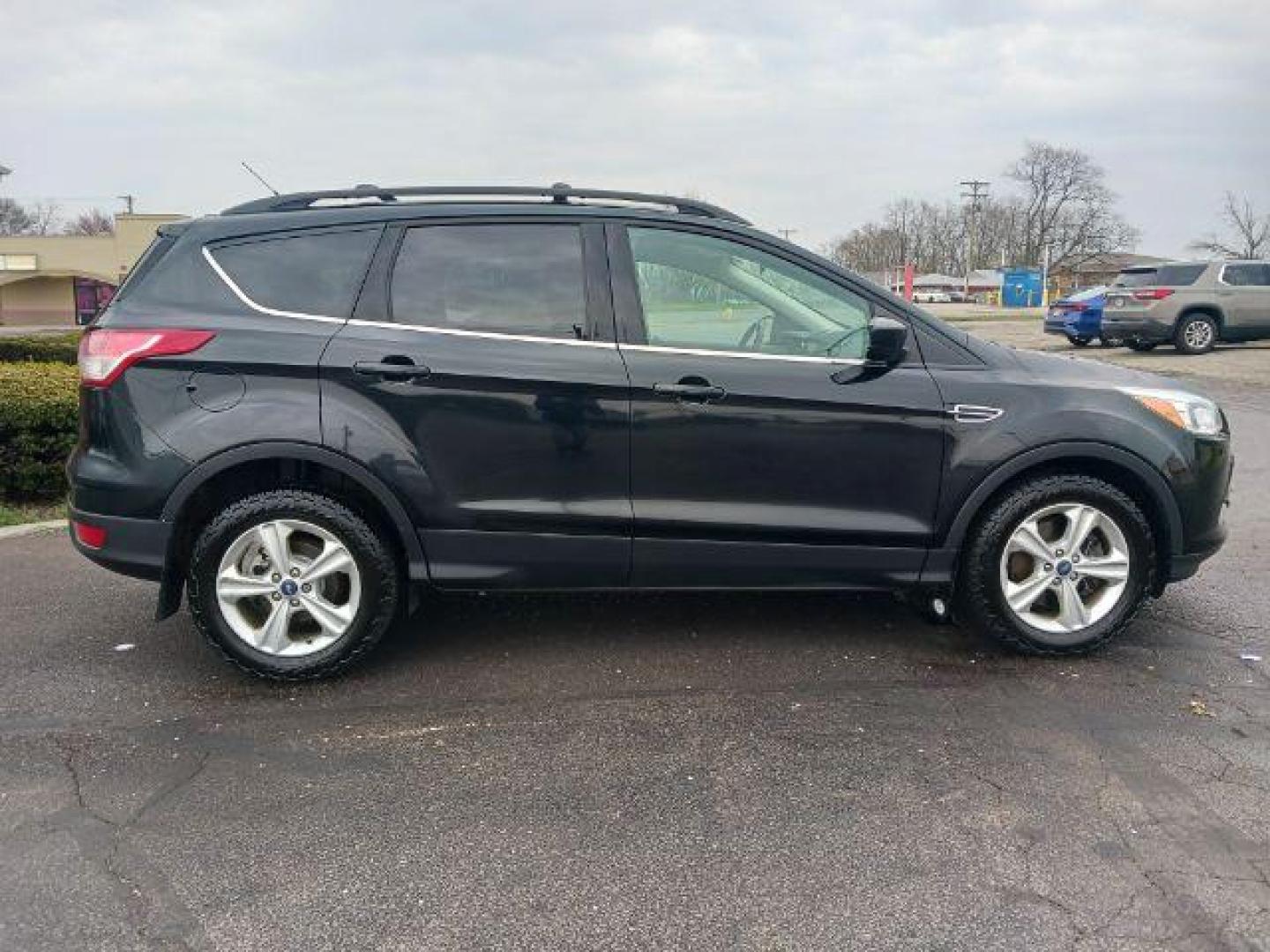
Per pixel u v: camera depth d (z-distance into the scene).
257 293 3.81
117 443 3.72
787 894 2.61
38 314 56.91
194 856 2.79
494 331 3.83
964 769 3.25
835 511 3.93
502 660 4.18
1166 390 4.16
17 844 2.84
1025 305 63.78
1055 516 4.05
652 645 4.34
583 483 3.84
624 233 3.94
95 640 4.41
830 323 3.97
